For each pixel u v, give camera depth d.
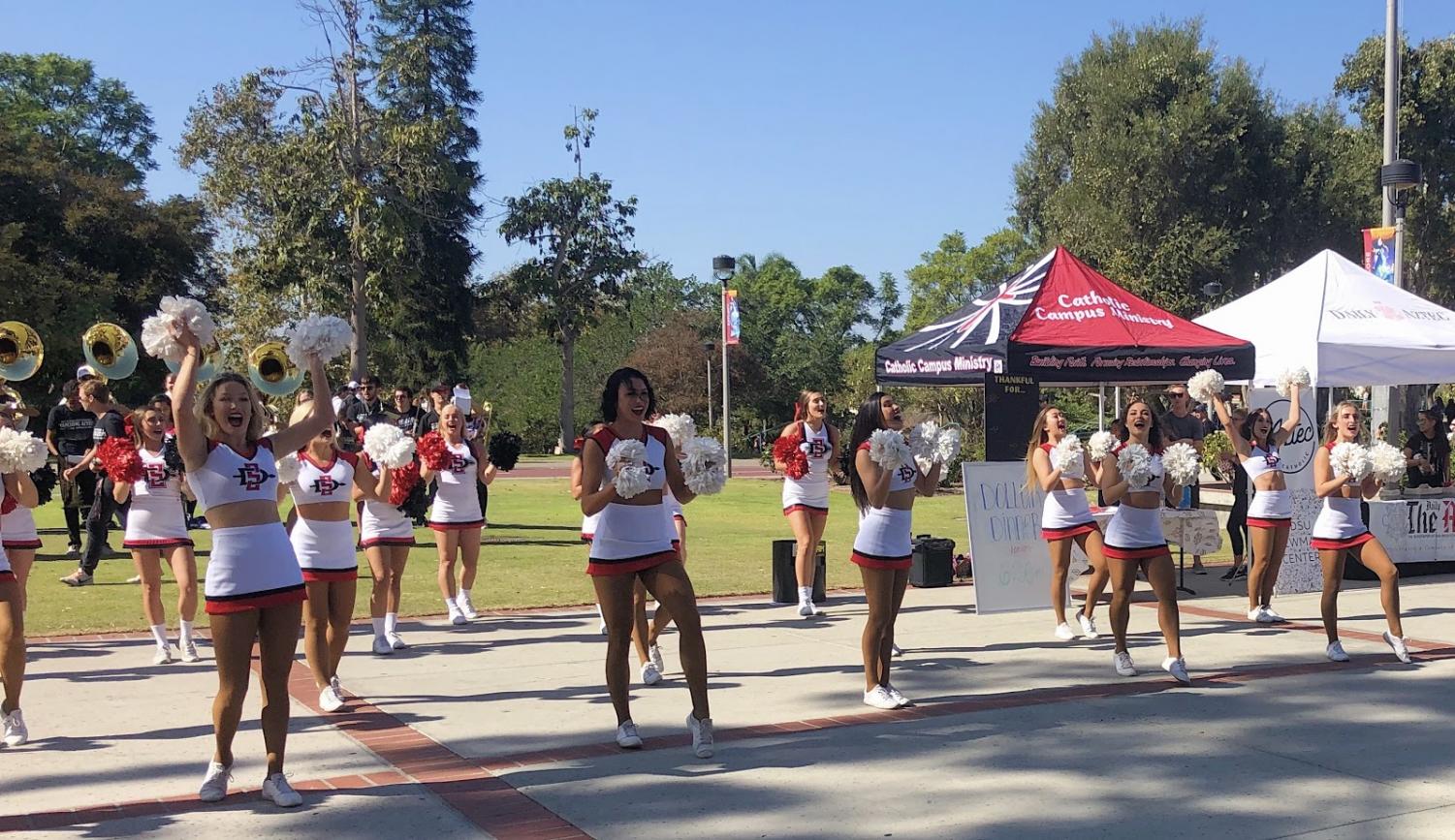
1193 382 10.08
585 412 60.75
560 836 4.77
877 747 6.12
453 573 10.06
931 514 21.30
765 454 37.97
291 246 38.78
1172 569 7.75
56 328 38.06
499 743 6.25
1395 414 17.61
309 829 4.86
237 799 5.28
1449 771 5.67
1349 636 9.48
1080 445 9.10
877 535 6.89
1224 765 5.77
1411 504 12.91
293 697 7.38
